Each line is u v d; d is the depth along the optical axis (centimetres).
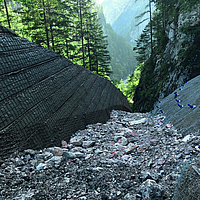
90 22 3556
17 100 541
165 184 349
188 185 297
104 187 371
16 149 461
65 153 483
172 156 439
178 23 2422
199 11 2106
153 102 2670
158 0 3209
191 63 2048
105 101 1243
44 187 361
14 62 599
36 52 748
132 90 4988
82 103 917
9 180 355
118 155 543
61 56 967
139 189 343
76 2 3306
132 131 816
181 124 626
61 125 677
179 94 943
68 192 354
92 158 507
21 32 3181
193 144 445
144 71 3419
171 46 2603
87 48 3903
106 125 922
